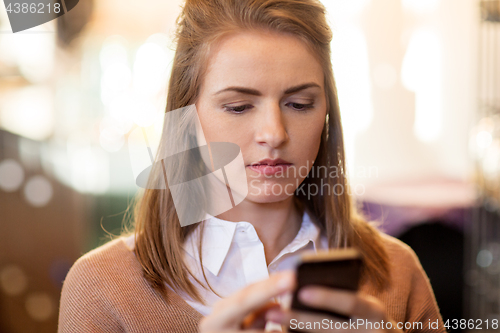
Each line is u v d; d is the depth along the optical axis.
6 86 2.06
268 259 0.72
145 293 0.69
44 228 2.05
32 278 2.03
